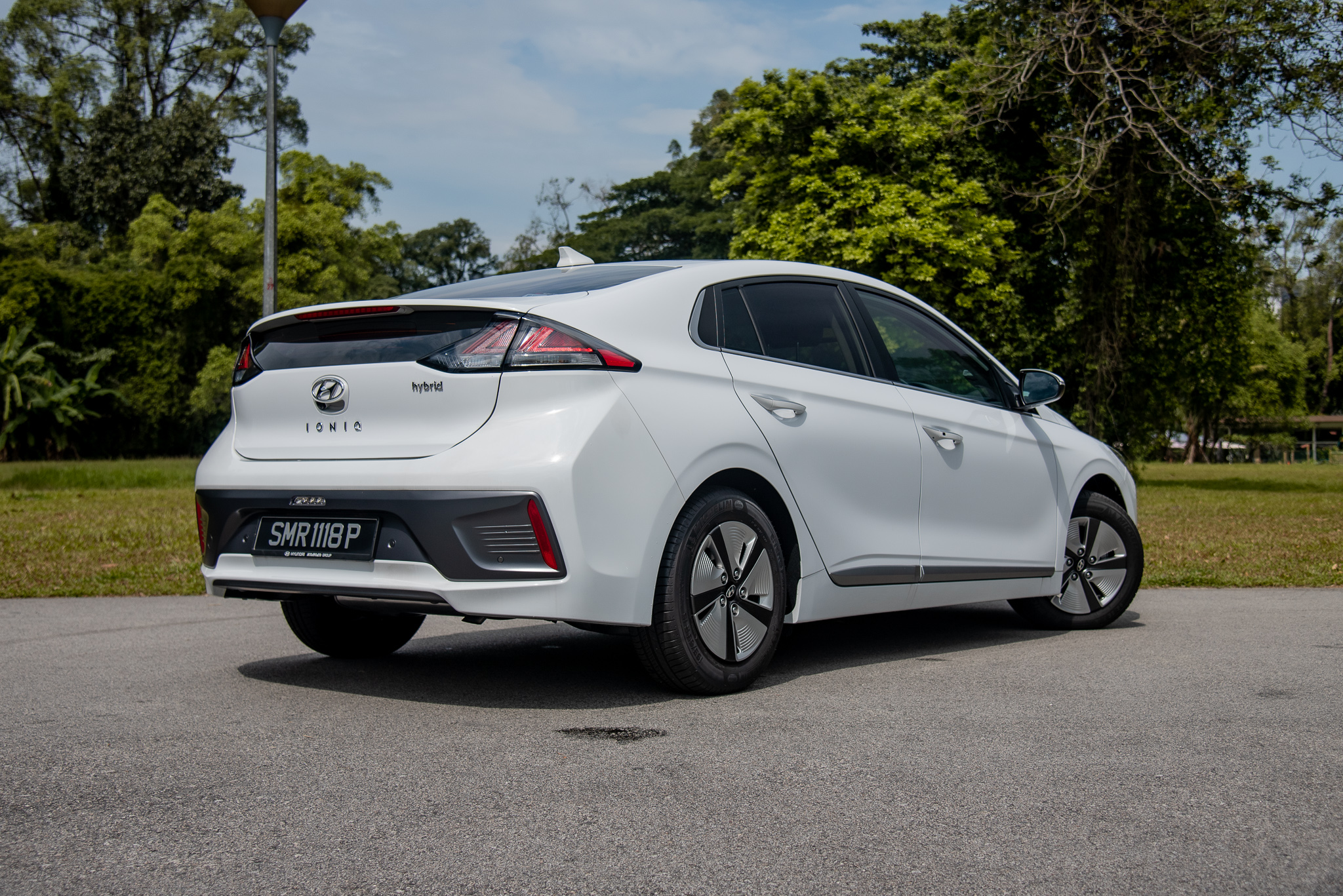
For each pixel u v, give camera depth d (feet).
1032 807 8.74
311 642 14.69
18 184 178.91
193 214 148.77
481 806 8.77
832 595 13.99
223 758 10.10
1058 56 74.28
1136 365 85.25
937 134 83.20
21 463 121.70
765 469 13.09
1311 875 7.39
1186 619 18.95
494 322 11.68
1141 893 7.09
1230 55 71.51
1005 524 16.56
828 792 9.10
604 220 194.08
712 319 13.28
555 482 11.18
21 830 8.21
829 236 82.69
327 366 12.39
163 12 174.09
